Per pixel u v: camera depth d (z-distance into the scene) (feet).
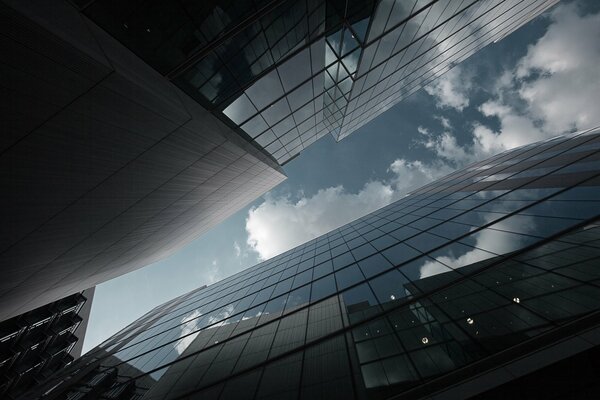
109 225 35.63
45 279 37.32
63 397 39.01
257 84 39.70
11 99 16.35
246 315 43.47
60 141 20.34
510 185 47.42
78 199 26.78
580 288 17.51
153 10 20.98
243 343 33.09
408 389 16.30
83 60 16.80
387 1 34.27
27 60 15.29
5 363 76.95
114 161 25.89
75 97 18.51
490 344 16.65
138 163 28.55
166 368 35.29
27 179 20.92
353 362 20.85
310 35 37.27
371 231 61.72
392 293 28.91
